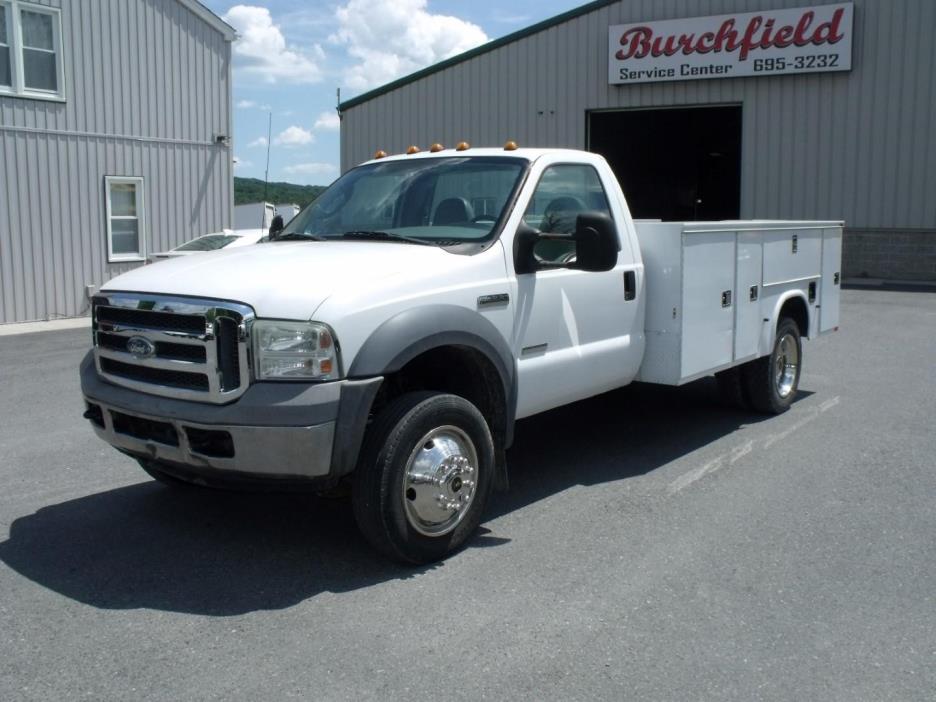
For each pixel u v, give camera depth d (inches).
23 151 709.3
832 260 360.2
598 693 142.9
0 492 247.1
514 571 190.5
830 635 161.9
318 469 177.0
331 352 176.7
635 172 1169.4
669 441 293.4
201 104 825.5
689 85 957.2
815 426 311.6
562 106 1015.6
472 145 1060.5
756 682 146.2
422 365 217.0
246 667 151.5
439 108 1074.7
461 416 196.5
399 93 1093.8
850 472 258.1
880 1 872.3
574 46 1003.3
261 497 240.8
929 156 871.7
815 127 910.4
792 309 336.8
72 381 426.6
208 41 825.5
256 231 750.5
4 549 204.8
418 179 241.3
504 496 239.9
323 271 189.5
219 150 844.6
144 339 189.3
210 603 176.4
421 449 190.4
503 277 211.6
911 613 170.6
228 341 178.2
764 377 317.1
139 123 781.9
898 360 440.1
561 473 259.8
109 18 754.8
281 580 187.2
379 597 178.4
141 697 142.4
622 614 170.2
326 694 142.9
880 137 887.7
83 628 165.9
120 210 780.6
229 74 845.2
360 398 178.5
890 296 746.2
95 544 207.8
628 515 223.9
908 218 885.8
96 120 752.3
